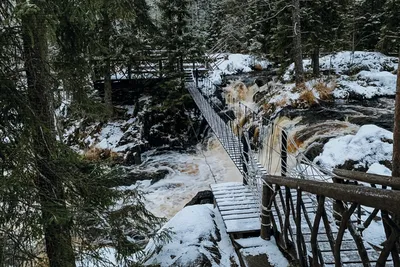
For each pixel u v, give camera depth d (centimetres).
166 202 927
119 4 349
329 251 301
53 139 335
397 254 173
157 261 401
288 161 870
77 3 316
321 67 1578
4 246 265
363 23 1833
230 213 481
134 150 1191
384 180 291
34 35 313
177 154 1293
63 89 381
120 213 379
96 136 1248
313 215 430
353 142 723
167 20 1333
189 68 1664
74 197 352
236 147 812
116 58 1220
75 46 376
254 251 378
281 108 1148
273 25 1659
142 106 1372
